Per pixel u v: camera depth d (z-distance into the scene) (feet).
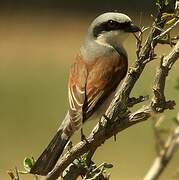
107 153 55.16
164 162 13.82
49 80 82.07
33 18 112.78
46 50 96.17
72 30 106.93
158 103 16.74
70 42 100.22
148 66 66.33
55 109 71.46
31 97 75.87
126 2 118.32
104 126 18.43
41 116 69.26
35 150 59.00
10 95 76.84
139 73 18.25
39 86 79.87
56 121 68.08
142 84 63.87
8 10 116.26
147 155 54.19
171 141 13.76
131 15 113.60
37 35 103.76
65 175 18.07
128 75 18.35
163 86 16.63
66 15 114.73
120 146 56.34
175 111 46.34
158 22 17.76
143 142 56.75
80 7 118.52
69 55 93.40
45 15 114.21
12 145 60.39
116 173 51.19
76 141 50.93
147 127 58.49
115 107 18.53
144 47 18.03
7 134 63.82
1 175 51.06
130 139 57.57
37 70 86.33
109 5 118.21
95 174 17.70
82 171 18.10
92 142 18.34
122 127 18.25
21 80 82.48
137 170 51.75
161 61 16.57
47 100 74.79
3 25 109.29
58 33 104.99
